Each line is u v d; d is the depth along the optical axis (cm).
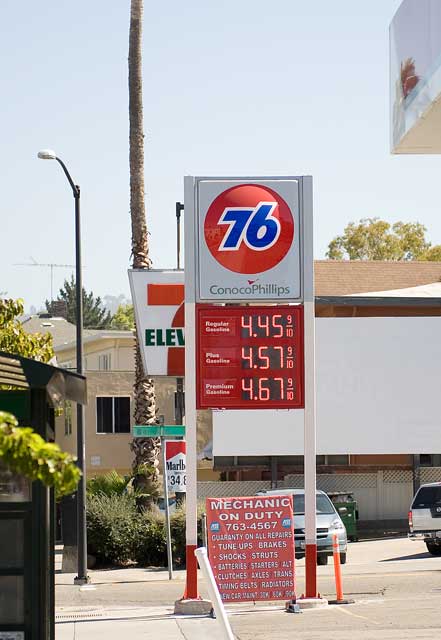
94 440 5741
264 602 2542
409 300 5325
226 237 2255
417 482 5166
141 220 4266
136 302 4112
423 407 5078
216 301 2258
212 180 2269
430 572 3312
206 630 2039
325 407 5047
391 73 2045
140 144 4278
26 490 1173
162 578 3378
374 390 5066
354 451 5038
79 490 3300
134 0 4272
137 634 2005
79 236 3419
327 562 3747
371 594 2697
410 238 10144
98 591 3011
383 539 4853
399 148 2022
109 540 3778
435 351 5103
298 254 2264
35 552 1167
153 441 4216
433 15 1716
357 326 5075
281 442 5034
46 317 8762
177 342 4109
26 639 1162
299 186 2273
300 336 2259
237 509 2241
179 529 3809
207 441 5409
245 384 2247
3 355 1086
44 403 1164
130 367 6769
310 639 1881
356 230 10175
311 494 2305
